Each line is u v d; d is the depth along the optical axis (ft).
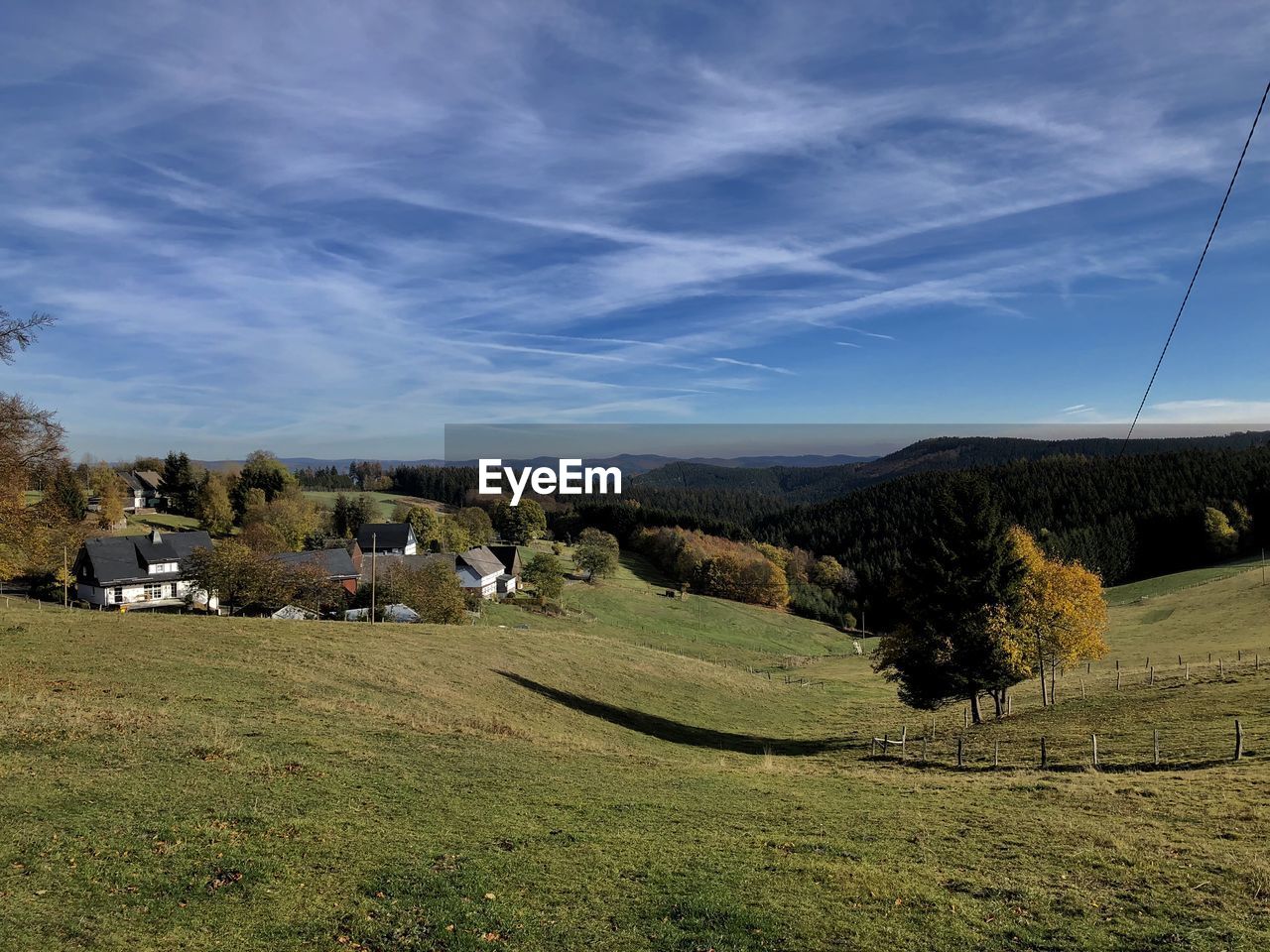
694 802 66.59
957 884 46.26
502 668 148.05
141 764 60.08
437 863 45.93
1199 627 249.34
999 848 53.62
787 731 158.92
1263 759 80.33
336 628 161.79
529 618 304.30
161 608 277.23
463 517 466.29
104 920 35.68
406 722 89.35
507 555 382.01
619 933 38.06
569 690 147.64
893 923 40.11
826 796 71.92
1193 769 81.15
